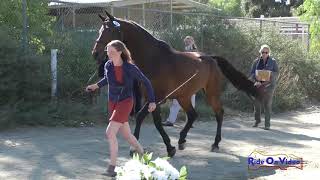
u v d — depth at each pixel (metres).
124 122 7.20
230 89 15.88
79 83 13.07
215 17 17.64
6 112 10.91
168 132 11.52
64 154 8.70
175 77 8.88
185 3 22.94
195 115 9.35
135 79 7.85
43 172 7.48
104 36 8.68
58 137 10.23
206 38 17.19
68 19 14.91
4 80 11.30
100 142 9.89
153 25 16.53
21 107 11.56
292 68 18.66
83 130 11.19
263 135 11.66
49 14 14.88
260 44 18.38
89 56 13.37
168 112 13.49
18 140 9.74
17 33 12.42
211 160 8.80
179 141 9.38
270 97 12.59
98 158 8.49
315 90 19.45
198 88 9.41
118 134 10.65
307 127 13.24
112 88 7.17
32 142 9.61
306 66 19.53
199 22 17.16
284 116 15.48
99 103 12.77
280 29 21.44
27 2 12.77
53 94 12.27
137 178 4.54
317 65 19.86
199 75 9.30
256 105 12.91
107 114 12.32
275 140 10.98
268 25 19.98
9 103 11.46
